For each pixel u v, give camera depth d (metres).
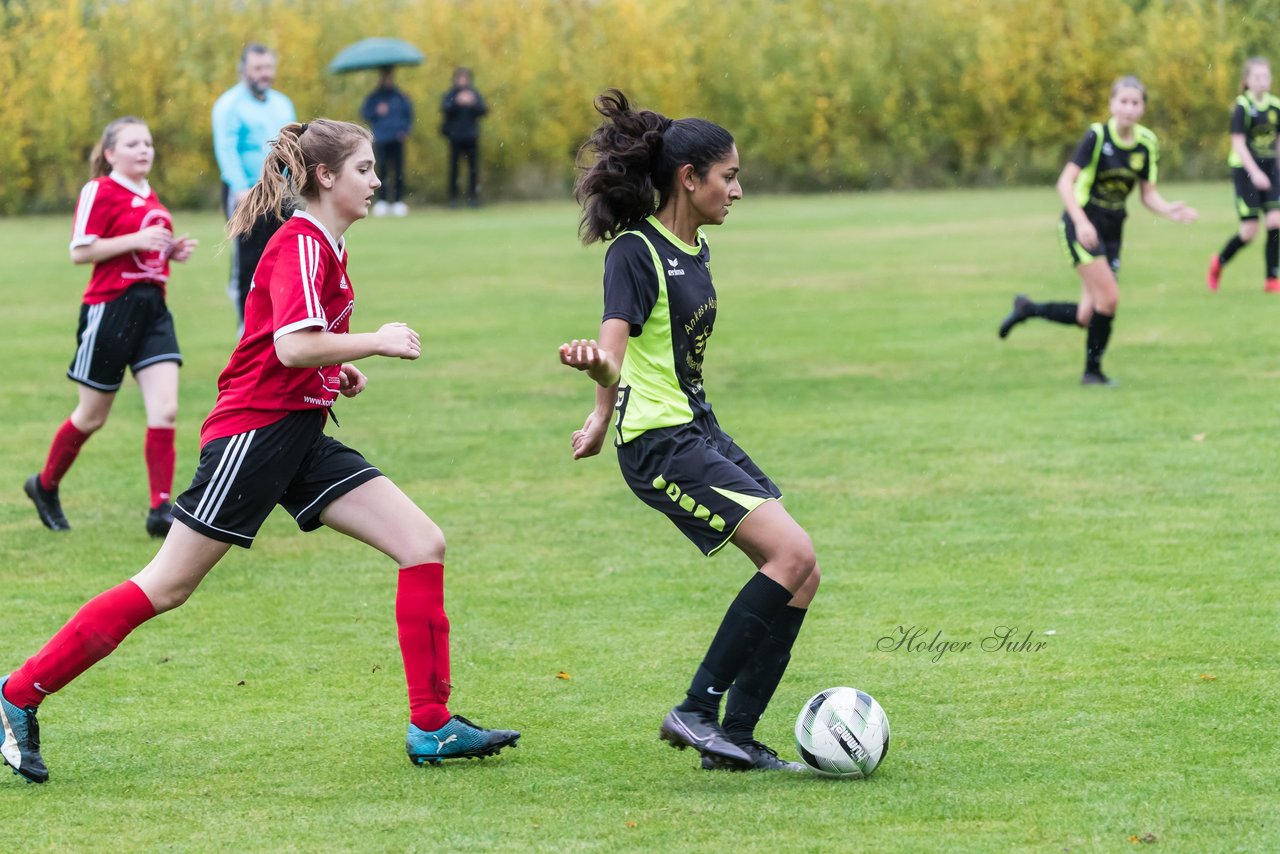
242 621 18.72
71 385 36.38
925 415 30.77
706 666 13.55
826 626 17.94
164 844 11.95
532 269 58.97
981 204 85.56
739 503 13.50
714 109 97.88
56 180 91.88
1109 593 18.98
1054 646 17.00
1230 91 96.38
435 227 78.56
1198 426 28.94
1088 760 13.55
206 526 13.58
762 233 72.25
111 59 91.62
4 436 30.53
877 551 21.22
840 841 11.77
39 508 23.22
